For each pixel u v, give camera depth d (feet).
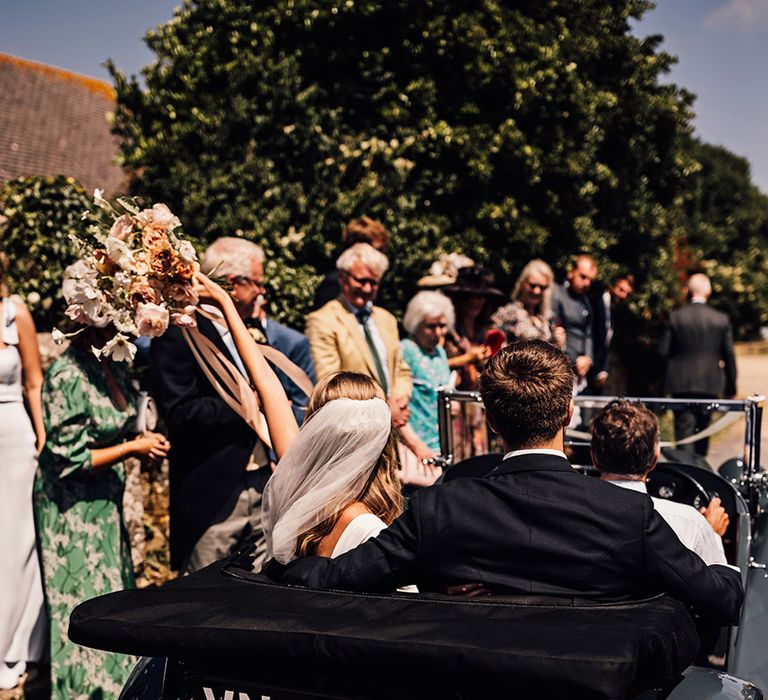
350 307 15.85
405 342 16.93
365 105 25.17
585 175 28.07
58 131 64.08
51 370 11.89
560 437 7.16
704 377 26.66
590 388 26.37
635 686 6.53
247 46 23.88
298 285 22.13
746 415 12.24
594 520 6.57
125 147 24.12
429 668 5.47
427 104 25.11
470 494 6.84
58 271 20.26
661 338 27.40
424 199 25.67
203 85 23.77
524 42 25.91
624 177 30.60
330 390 8.04
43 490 12.10
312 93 23.71
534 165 25.82
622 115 29.68
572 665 5.13
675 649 6.04
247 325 12.87
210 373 11.09
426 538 6.75
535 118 26.76
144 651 6.15
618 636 5.48
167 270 9.20
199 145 23.26
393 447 8.20
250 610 6.20
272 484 8.11
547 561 6.56
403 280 24.06
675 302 36.76
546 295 20.26
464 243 25.41
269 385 9.36
